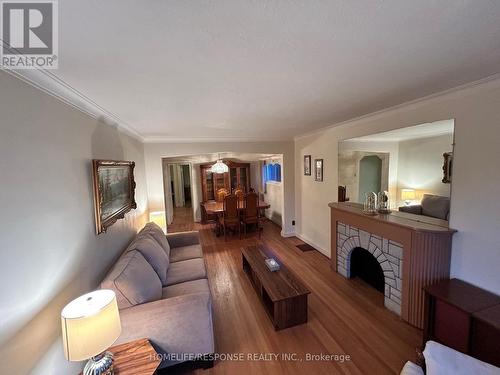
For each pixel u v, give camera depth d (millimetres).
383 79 1630
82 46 1065
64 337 1156
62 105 1540
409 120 2320
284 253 4172
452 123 2123
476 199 1862
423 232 2064
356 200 3240
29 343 1145
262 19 920
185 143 4266
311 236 4488
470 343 1621
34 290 1192
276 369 1829
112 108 2074
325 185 3893
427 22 974
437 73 1556
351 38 1088
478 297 1753
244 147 4613
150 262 2352
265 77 1525
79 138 1766
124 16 860
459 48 1217
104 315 1243
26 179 1173
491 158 1753
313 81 1624
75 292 1600
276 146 4824
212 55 1208
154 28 950
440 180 2250
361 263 3113
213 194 6859
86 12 827
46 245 1305
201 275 2588
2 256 1005
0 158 1018
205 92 1781
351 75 1540
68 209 1552
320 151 3963
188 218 7273
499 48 1223
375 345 2023
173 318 1742
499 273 1758
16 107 1123
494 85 1694
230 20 918
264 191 6863
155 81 1524
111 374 1334
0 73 1030
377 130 2703
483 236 1835
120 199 2479
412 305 2217
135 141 3516
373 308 2527
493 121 1723
